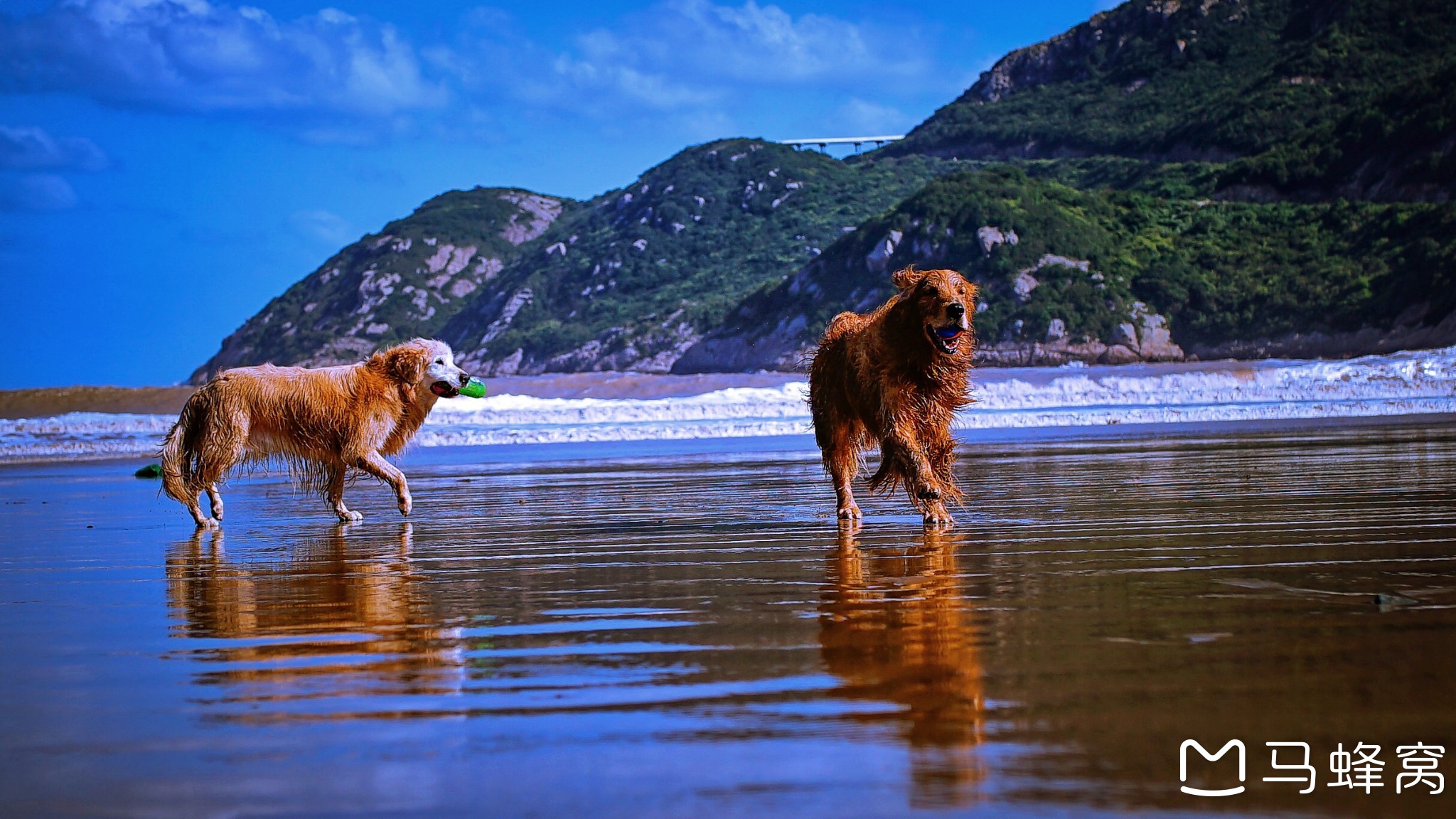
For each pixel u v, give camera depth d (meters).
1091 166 115.50
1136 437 15.42
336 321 148.75
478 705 3.17
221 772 2.69
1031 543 6.06
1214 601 4.34
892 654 3.61
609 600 4.73
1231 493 8.27
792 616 4.27
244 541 7.38
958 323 6.58
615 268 130.75
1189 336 69.88
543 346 120.75
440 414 23.41
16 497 11.31
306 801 2.50
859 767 2.61
